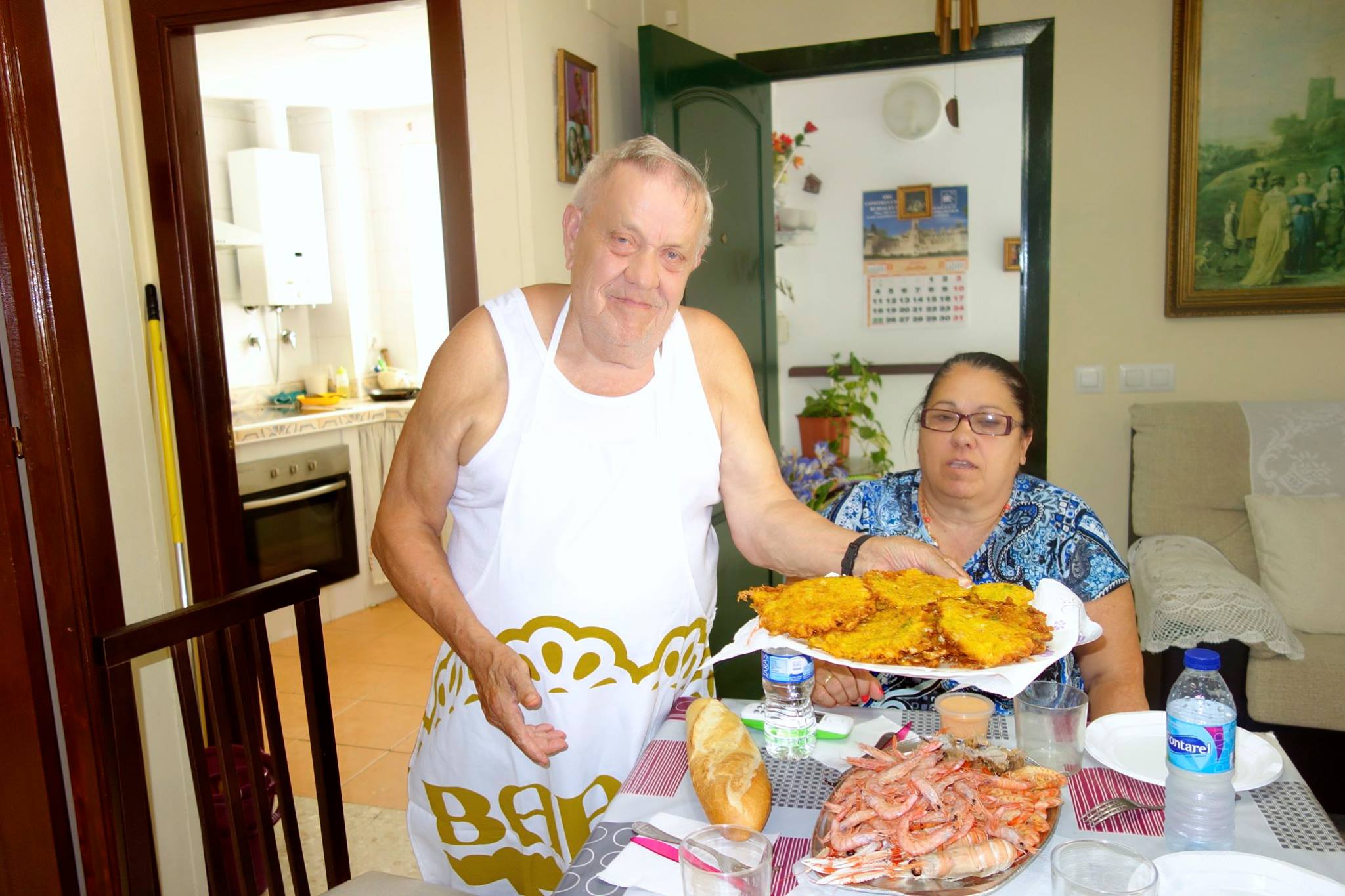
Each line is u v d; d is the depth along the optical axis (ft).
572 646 4.51
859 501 5.70
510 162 7.98
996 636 3.31
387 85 14.79
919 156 17.31
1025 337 11.04
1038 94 10.65
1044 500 5.30
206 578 8.41
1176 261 10.46
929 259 17.53
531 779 4.61
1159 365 10.72
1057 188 10.76
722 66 10.44
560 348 4.58
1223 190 10.27
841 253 17.84
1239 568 9.24
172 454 8.13
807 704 3.98
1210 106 10.18
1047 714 3.66
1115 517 10.98
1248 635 7.66
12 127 5.51
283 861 7.91
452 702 4.75
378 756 10.06
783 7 11.44
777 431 12.41
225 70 13.42
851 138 17.53
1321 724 7.72
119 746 4.11
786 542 4.61
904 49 11.09
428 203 16.83
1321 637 8.31
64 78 6.13
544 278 8.29
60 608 5.76
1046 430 11.06
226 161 15.17
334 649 13.42
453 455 4.69
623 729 4.55
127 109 7.95
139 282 8.06
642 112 9.16
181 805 7.07
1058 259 10.84
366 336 17.12
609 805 3.64
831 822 3.16
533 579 4.55
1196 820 3.14
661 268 4.19
